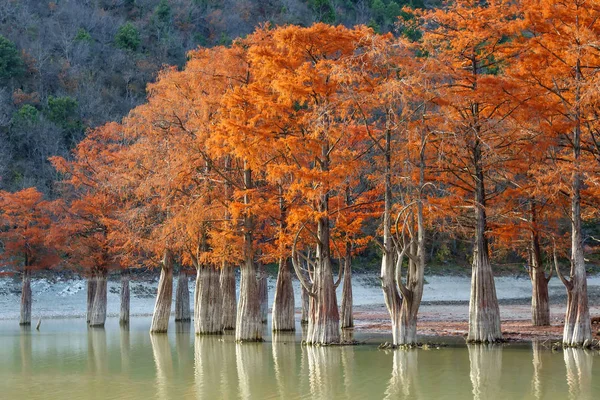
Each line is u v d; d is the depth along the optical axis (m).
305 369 23.89
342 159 28.08
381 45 26.48
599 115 27.98
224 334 38.28
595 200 30.06
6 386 22.22
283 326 38.09
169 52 109.50
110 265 47.44
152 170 35.03
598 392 18.78
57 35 104.56
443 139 27.72
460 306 61.44
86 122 88.44
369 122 34.22
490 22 28.08
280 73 27.50
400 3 131.75
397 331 28.30
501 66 30.53
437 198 29.64
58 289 64.25
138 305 64.62
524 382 20.36
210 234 32.22
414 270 29.08
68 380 23.20
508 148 29.22
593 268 84.06
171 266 40.62
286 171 26.64
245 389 20.64
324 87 26.72
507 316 47.03
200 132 31.48
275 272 73.62
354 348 28.75
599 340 27.73
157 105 34.50
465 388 19.73
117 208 45.47
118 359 28.41
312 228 32.44
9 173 78.38
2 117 83.50
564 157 28.23
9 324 51.19
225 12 125.44
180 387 21.28
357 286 75.50
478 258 29.03
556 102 27.20
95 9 114.38
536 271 36.41
